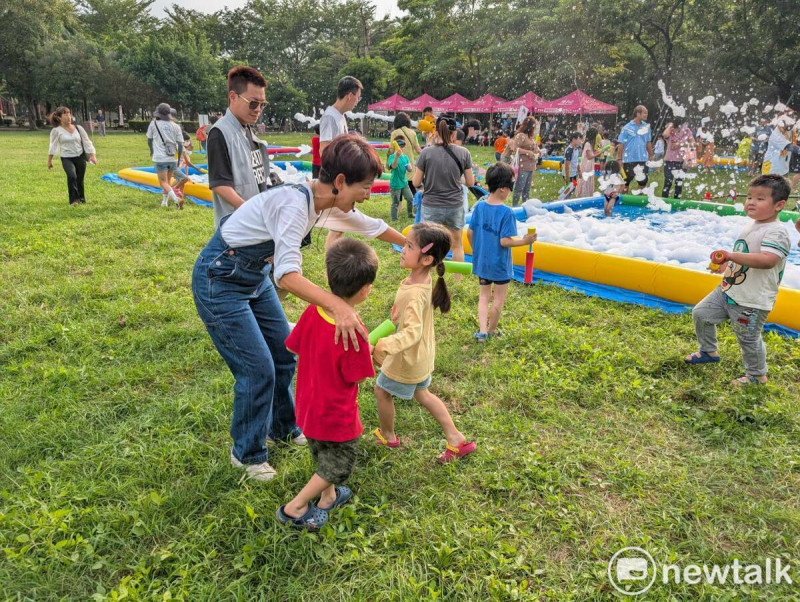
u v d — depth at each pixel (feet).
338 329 7.52
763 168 38.65
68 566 7.76
